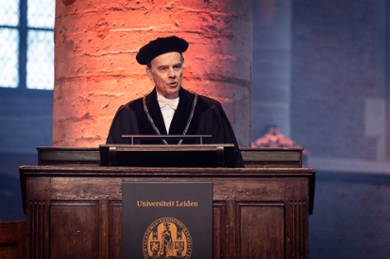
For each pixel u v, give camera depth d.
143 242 5.51
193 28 9.31
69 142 9.48
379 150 28.84
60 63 9.72
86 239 5.63
